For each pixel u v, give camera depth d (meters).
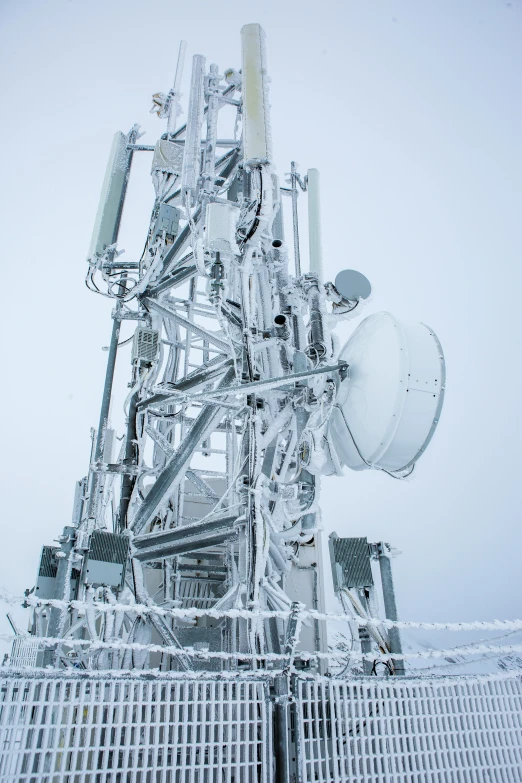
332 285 9.30
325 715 5.40
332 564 8.02
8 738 4.52
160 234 11.72
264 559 7.13
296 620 5.73
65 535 8.13
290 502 8.68
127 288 12.33
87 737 4.66
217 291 8.79
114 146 12.95
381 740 5.40
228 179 12.22
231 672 5.50
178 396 9.27
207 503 13.97
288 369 8.79
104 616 8.68
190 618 11.61
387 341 8.07
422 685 5.78
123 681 4.97
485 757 5.66
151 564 12.07
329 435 8.87
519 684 6.14
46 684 4.80
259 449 7.55
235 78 11.66
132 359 11.13
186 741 4.91
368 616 7.82
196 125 10.49
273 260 9.42
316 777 5.26
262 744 5.16
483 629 5.87
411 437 7.71
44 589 8.48
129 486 10.14
